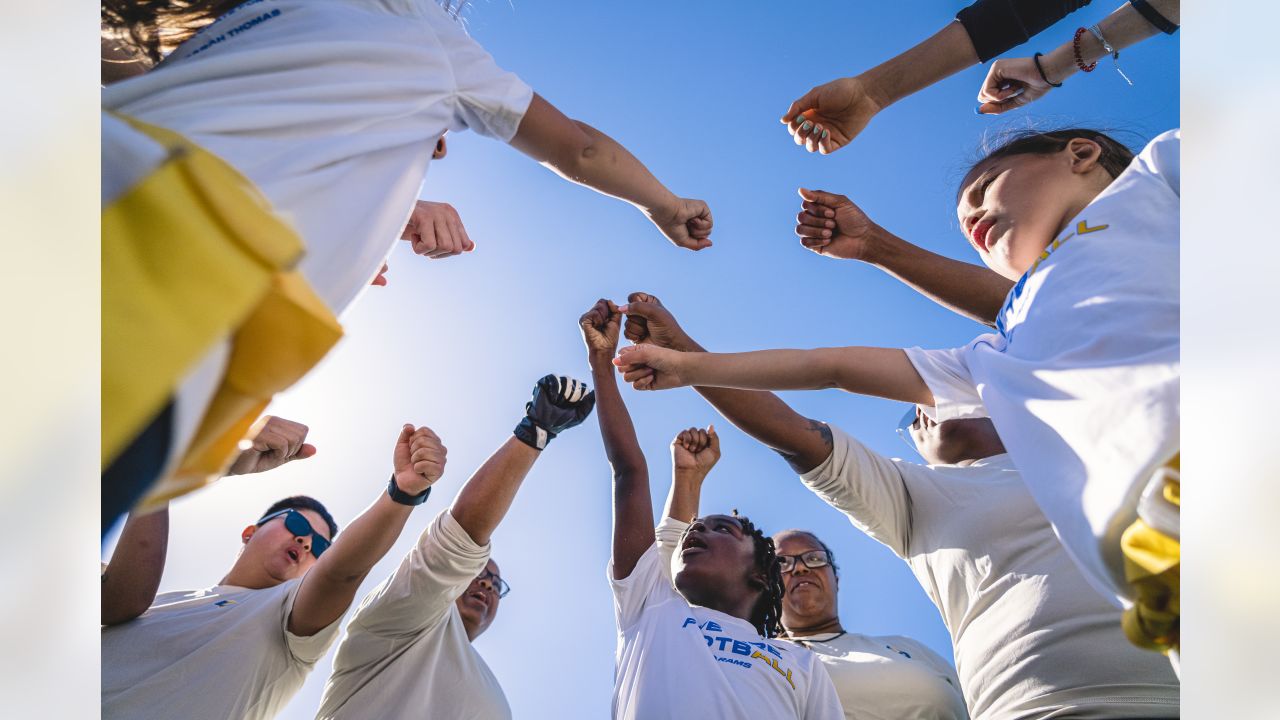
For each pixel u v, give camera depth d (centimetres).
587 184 242
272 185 146
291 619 357
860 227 351
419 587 368
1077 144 253
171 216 122
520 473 384
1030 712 265
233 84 152
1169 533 139
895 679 375
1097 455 153
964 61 323
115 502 115
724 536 387
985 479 324
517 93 199
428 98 179
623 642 353
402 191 173
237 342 130
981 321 352
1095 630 263
